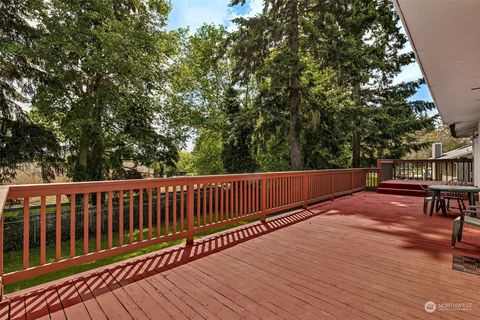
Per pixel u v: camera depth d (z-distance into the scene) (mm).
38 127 8281
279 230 4277
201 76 14008
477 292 2246
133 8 9570
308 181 6125
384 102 12906
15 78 7703
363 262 2930
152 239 3188
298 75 9234
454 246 3420
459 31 2170
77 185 2568
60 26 7641
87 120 8141
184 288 2357
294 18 9625
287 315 1930
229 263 2928
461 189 4887
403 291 2271
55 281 2494
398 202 6879
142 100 9609
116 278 2559
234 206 4332
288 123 10297
